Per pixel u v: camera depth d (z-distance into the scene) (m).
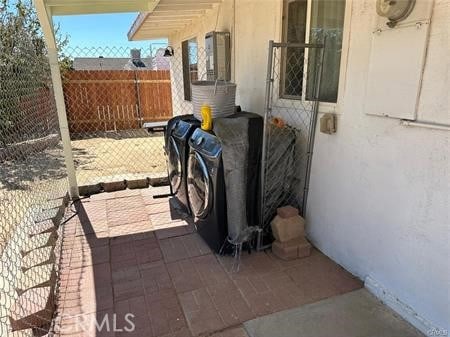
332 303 2.26
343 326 2.06
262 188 2.82
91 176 5.07
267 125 2.70
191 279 2.54
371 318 2.12
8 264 2.39
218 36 4.27
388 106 2.02
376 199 2.23
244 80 3.98
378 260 2.28
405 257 2.06
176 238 3.16
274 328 2.05
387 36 1.97
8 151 4.55
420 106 1.83
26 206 3.62
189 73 7.04
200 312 2.19
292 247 2.77
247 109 3.96
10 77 3.19
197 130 3.03
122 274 2.61
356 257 2.50
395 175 2.06
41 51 3.90
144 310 2.21
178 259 2.81
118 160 6.33
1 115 3.54
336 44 2.56
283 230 2.77
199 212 3.02
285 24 3.14
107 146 7.62
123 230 3.33
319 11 2.68
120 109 9.62
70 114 9.13
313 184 2.89
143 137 8.67
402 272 2.09
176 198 3.95
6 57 3.07
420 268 1.96
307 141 2.89
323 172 2.74
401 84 1.92
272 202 2.97
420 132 1.86
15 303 2.07
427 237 1.89
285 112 3.17
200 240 3.12
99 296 2.35
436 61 1.72
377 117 2.14
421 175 1.88
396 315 2.13
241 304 2.27
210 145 2.71
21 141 4.29
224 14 4.40
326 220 2.78
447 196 1.75
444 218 1.78
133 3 3.73
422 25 1.75
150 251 2.94
